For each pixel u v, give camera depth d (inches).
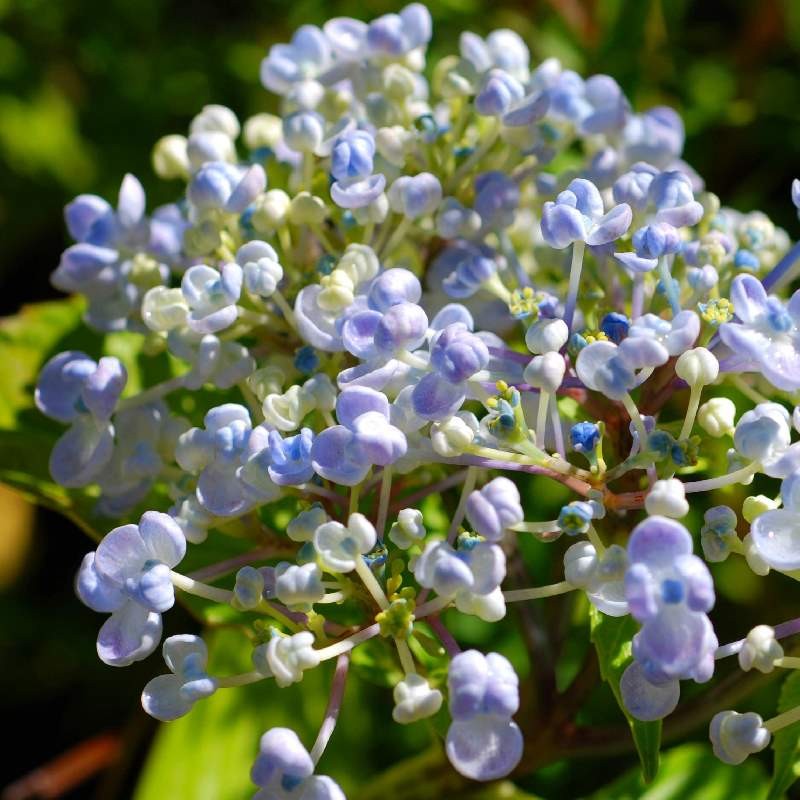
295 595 10.9
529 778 16.6
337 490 12.4
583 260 12.8
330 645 11.3
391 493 12.7
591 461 11.2
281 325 12.8
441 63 13.8
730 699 12.8
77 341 15.1
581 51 18.3
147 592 10.9
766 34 18.7
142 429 12.8
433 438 11.1
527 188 14.4
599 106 13.8
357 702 16.5
